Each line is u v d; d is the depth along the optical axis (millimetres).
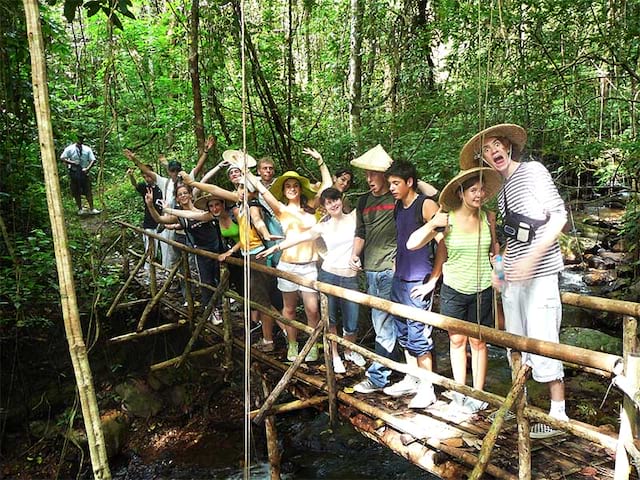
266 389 4531
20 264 5133
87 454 5051
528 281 2727
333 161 8547
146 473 5078
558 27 7082
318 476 4742
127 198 9242
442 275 3650
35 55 1401
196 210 5102
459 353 3303
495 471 2592
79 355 1501
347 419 3604
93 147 8711
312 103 10219
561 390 2879
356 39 9477
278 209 4141
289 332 4395
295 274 3877
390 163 3574
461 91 8195
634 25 6457
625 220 7352
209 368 5742
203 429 5453
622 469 2014
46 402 5297
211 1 6469
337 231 4051
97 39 7973
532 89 7309
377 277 3691
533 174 2652
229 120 8148
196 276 6422
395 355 3893
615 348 5000
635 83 7168
